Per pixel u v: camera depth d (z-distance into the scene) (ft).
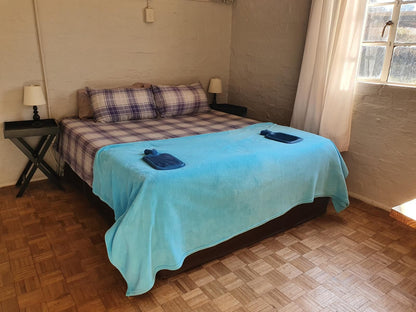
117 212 6.41
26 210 8.70
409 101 8.27
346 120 9.39
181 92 11.53
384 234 8.02
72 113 10.77
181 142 7.87
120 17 10.83
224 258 6.92
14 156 10.06
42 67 9.89
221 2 12.84
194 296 5.80
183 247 6.03
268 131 8.66
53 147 10.57
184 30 12.31
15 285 5.95
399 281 6.36
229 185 6.41
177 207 5.81
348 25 8.80
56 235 7.56
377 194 9.41
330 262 6.88
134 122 10.30
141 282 5.51
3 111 9.62
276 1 11.32
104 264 6.59
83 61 10.55
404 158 8.63
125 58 11.32
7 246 7.11
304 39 10.63
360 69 9.38
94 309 5.44
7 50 9.27
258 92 12.74
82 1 10.05
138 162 6.38
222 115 11.66
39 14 9.46
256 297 5.82
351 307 5.66
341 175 8.38
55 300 5.61
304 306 5.64
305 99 10.37
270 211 7.25
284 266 6.70
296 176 7.51
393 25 8.47
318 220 8.68
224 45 13.50
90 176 7.64
